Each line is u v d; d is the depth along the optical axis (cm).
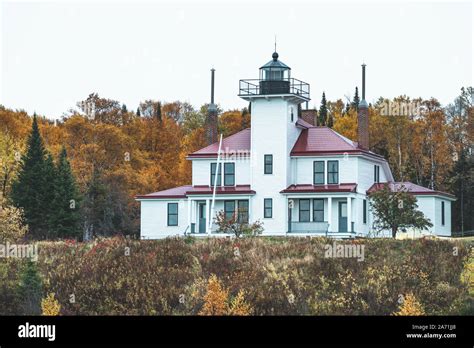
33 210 12712
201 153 11925
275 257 8606
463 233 13750
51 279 8112
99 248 8962
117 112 16988
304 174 11625
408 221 10544
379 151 15338
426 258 8469
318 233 11356
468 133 16150
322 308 7394
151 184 15475
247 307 7281
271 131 11638
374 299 7512
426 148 15950
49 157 13025
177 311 7481
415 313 7125
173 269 8281
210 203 11756
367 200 11719
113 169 15150
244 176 11788
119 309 7575
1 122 16475
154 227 11981
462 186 14438
